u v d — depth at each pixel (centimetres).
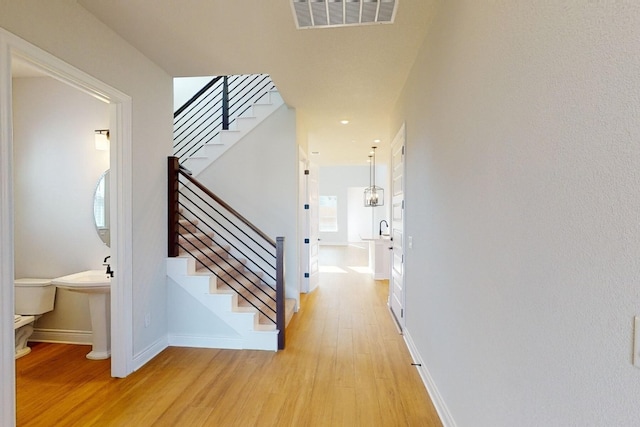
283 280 321
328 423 206
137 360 275
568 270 93
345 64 296
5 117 167
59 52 199
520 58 118
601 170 81
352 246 1259
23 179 340
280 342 315
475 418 159
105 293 296
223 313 320
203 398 232
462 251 177
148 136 289
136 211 273
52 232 339
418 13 223
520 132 118
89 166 336
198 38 255
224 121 451
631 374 72
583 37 87
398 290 391
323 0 207
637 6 71
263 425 203
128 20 230
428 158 247
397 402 229
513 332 123
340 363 288
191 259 330
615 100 76
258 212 425
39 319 338
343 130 528
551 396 100
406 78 327
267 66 302
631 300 72
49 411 216
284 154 422
